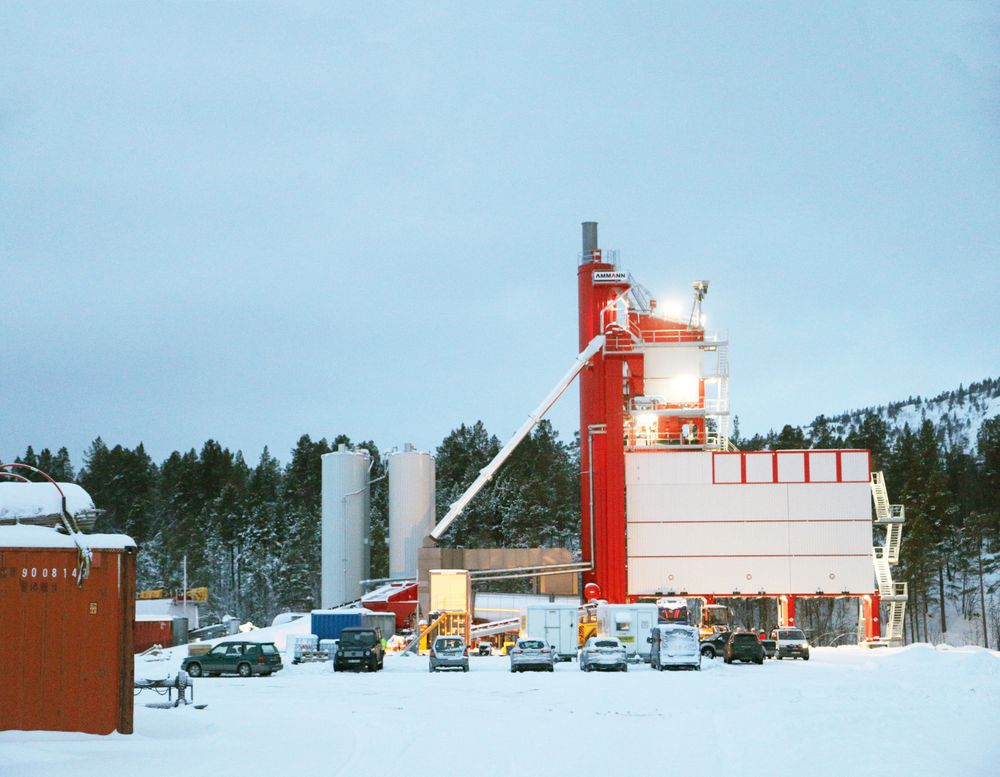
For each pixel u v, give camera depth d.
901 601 87.69
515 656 53.78
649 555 87.06
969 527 139.88
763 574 86.44
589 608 80.19
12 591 22.98
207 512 173.75
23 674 22.86
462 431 177.12
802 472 87.12
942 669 50.25
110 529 173.38
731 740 25.28
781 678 46.97
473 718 30.83
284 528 165.00
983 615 126.69
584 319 91.50
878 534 150.75
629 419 91.12
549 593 89.88
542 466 168.00
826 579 86.19
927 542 131.62
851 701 34.84
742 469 87.50
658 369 90.62
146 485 180.25
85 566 23.09
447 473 171.75
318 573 154.25
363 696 39.41
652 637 57.31
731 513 87.12
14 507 23.92
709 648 64.12
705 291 91.00
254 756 22.56
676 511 87.31
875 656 64.25
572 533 164.88
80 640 23.11
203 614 144.62
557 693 39.78
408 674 53.38
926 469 149.38
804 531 86.75
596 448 88.88
